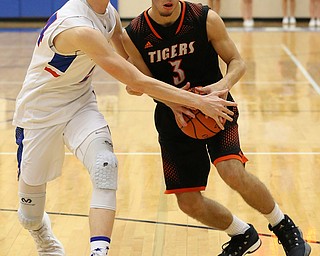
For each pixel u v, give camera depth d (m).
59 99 5.83
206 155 6.37
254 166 9.74
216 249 6.81
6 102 14.52
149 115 13.20
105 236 5.28
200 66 6.19
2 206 8.22
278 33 25.61
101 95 15.25
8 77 17.39
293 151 10.55
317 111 13.34
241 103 14.17
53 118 5.80
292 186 8.79
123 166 9.84
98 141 5.58
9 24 28.94
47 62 5.64
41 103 5.82
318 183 8.91
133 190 8.75
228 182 5.96
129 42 6.11
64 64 5.61
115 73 5.34
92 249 5.21
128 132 11.85
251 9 27.95
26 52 21.52
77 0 5.59
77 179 9.27
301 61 19.36
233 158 5.98
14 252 6.82
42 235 6.40
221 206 6.31
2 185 9.07
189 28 6.00
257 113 13.23
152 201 8.30
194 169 6.27
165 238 7.12
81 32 5.30
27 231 7.38
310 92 15.24
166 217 7.75
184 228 7.41
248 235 6.27
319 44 22.62
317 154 10.37
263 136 11.46
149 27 6.02
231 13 29.08
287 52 21.02
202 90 5.86
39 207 6.20
